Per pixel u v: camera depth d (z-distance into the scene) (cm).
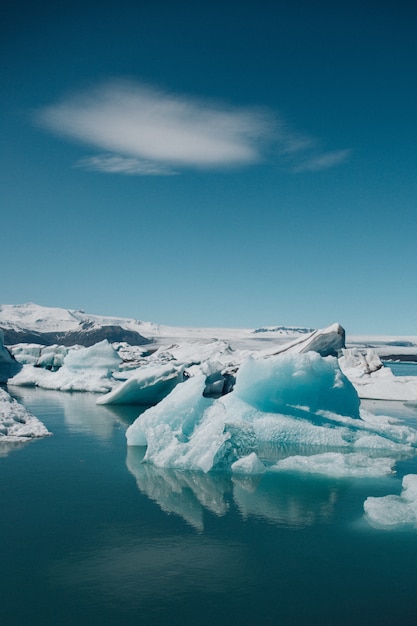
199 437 1070
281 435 1348
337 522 738
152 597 520
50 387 2862
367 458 1113
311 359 1478
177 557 612
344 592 537
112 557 609
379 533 696
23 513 758
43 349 4038
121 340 14138
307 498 851
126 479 953
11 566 582
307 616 491
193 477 973
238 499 842
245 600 518
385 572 582
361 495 870
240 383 1463
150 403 2164
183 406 1159
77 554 615
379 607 509
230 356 4600
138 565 589
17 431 1373
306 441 1335
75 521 727
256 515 764
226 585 546
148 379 2122
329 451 1260
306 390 1459
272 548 643
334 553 630
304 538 676
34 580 551
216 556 616
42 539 659
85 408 2014
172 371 2167
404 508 773
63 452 1175
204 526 714
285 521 739
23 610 493
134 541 658
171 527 709
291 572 579
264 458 1165
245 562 602
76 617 482
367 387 2873
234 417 1396
